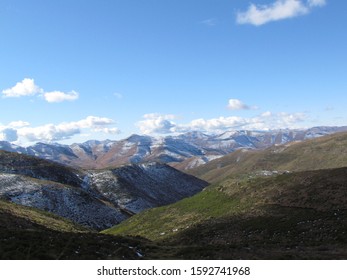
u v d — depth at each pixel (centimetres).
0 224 4984
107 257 3098
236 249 3841
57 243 3225
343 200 5953
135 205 17975
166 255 3481
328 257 3397
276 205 6600
